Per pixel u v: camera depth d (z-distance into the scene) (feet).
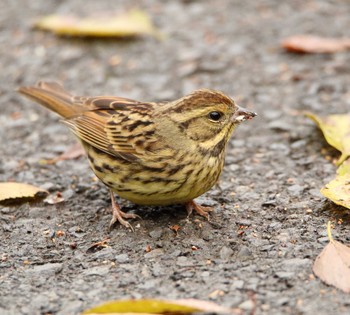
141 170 33.83
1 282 31.42
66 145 45.68
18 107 50.75
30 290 30.71
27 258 33.40
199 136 34.12
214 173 34.81
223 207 36.94
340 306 28.22
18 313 29.09
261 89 51.31
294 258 31.89
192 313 27.96
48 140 46.39
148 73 54.34
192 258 32.42
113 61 56.29
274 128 46.03
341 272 30.01
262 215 35.99
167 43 58.70
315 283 29.89
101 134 35.63
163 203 35.09
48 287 30.94
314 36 58.29
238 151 43.55
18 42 59.57
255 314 27.94
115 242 34.17
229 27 61.00
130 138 34.40
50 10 64.95
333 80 51.62
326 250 30.89
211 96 34.50
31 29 61.67
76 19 60.75
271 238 33.78
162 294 29.78
